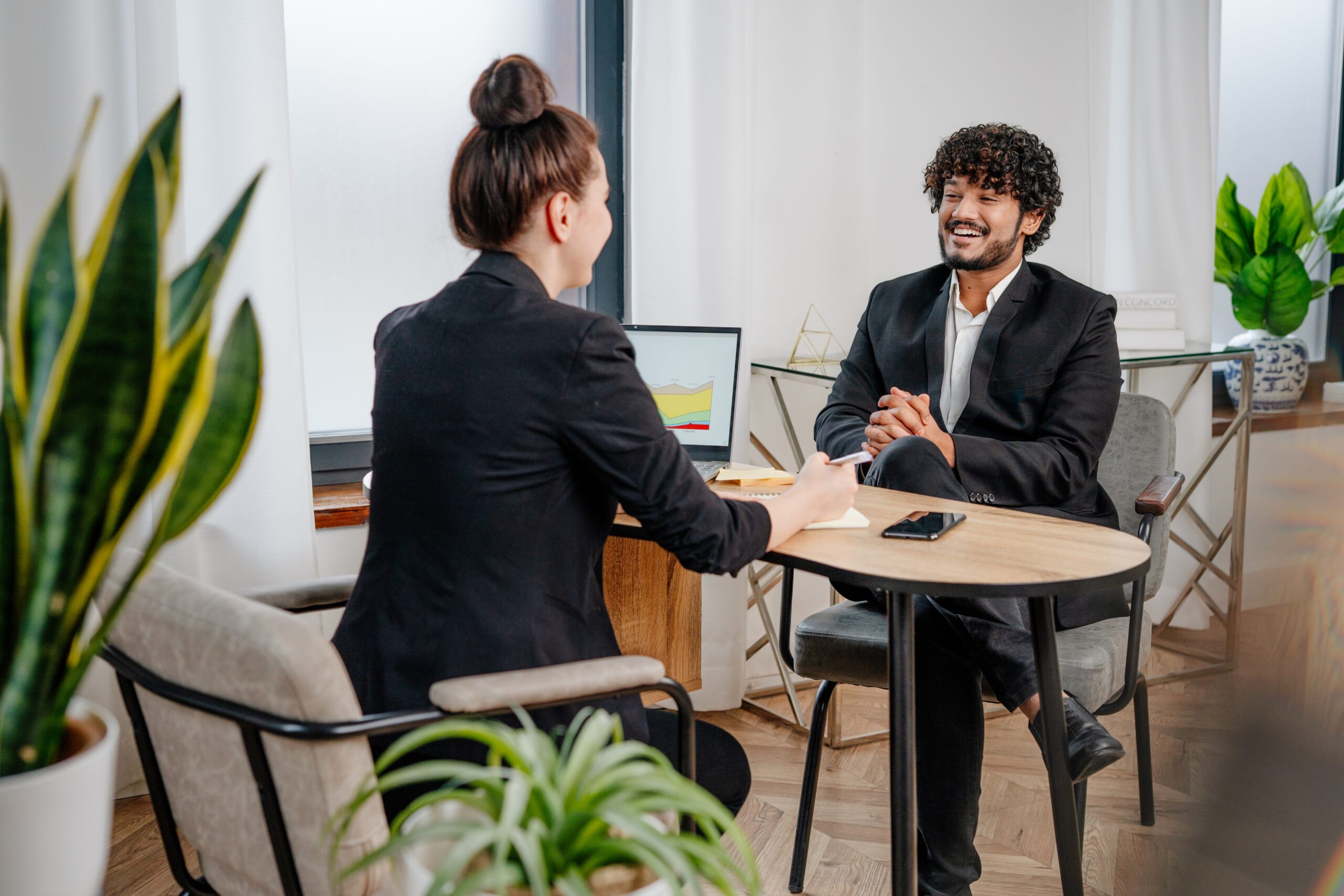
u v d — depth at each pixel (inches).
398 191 104.0
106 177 81.7
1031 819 87.3
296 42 98.3
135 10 79.7
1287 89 153.2
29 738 32.5
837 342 116.3
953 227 87.0
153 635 41.1
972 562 53.2
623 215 112.9
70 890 32.4
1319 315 154.6
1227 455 134.4
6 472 31.4
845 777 96.0
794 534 58.2
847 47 111.8
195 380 32.8
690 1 103.0
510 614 47.1
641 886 32.7
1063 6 123.0
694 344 84.0
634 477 48.9
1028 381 85.8
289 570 87.6
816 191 113.0
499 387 47.6
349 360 103.7
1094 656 67.3
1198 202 126.6
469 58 105.6
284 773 38.0
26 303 33.8
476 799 32.2
